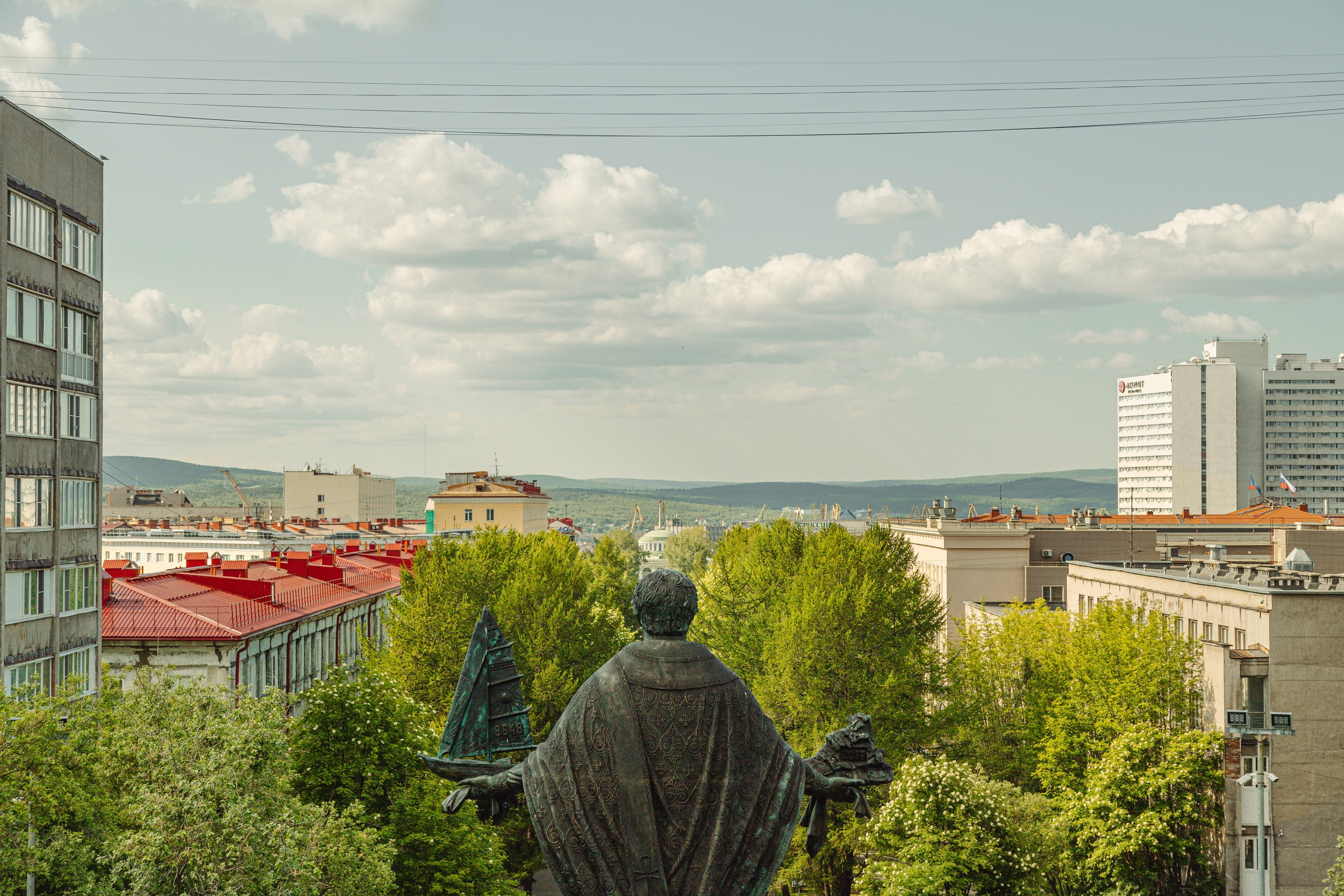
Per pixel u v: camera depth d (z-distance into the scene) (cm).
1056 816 4562
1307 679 4753
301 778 3572
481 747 754
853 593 5028
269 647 6041
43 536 4400
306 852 2755
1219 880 4628
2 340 4119
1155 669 4944
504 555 6000
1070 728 4975
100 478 4950
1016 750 5269
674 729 686
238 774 2742
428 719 4659
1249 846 4591
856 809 742
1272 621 4800
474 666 756
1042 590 9850
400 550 11412
